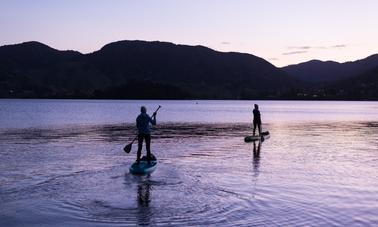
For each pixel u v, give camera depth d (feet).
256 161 59.52
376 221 31.22
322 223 30.66
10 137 95.20
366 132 116.78
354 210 34.01
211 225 29.94
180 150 72.54
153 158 54.54
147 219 31.24
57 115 218.38
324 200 37.06
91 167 53.42
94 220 31.07
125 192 39.37
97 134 104.27
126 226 29.73
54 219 31.35
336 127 138.82
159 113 260.01
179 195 38.32
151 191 39.81
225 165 55.62
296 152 70.38
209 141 88.79
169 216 31.99
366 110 345.72
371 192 40.29
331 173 49.96
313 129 128.77
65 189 40.52
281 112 294.05
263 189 41.01
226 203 35.70
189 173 49.32
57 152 68.59
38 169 51.78
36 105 440.86
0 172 49.55
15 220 31.17
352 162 59.11
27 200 36.50
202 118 196.85
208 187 41.65
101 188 41.01
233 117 208.23
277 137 99.81
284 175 48.47
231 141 88.89
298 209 34.14
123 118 189.67
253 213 32.91
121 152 69.05
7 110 288.92
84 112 263.08
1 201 36.19
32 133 106.83
